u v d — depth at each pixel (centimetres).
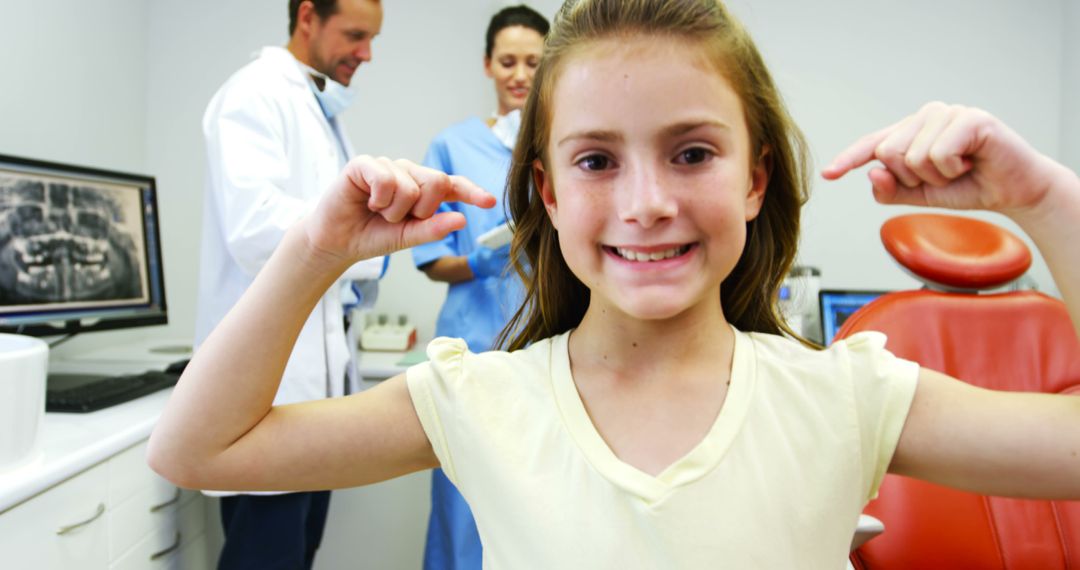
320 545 164
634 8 43
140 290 149
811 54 190
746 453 46
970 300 104
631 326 49
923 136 41
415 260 158
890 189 43
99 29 178
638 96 42
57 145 166
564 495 46
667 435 47
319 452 49
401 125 197
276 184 125
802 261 193
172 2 197
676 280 43
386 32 197
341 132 152
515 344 65
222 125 125
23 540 90
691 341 49
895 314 104
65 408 120
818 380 48
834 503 45
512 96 168
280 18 195
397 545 166
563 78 46
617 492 45
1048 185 41
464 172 161
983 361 101
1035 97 185
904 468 48
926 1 187
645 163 43
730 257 45
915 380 47
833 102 191
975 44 187
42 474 91
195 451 47
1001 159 40
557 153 47
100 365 162
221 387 46
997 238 110
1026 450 43
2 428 89
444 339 55
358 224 46
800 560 44
